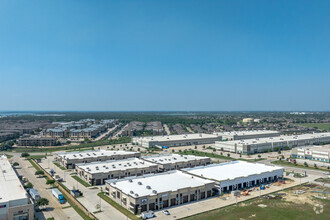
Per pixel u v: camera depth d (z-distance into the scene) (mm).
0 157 144500
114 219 84000
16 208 77875
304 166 169750
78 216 86312
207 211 90875
